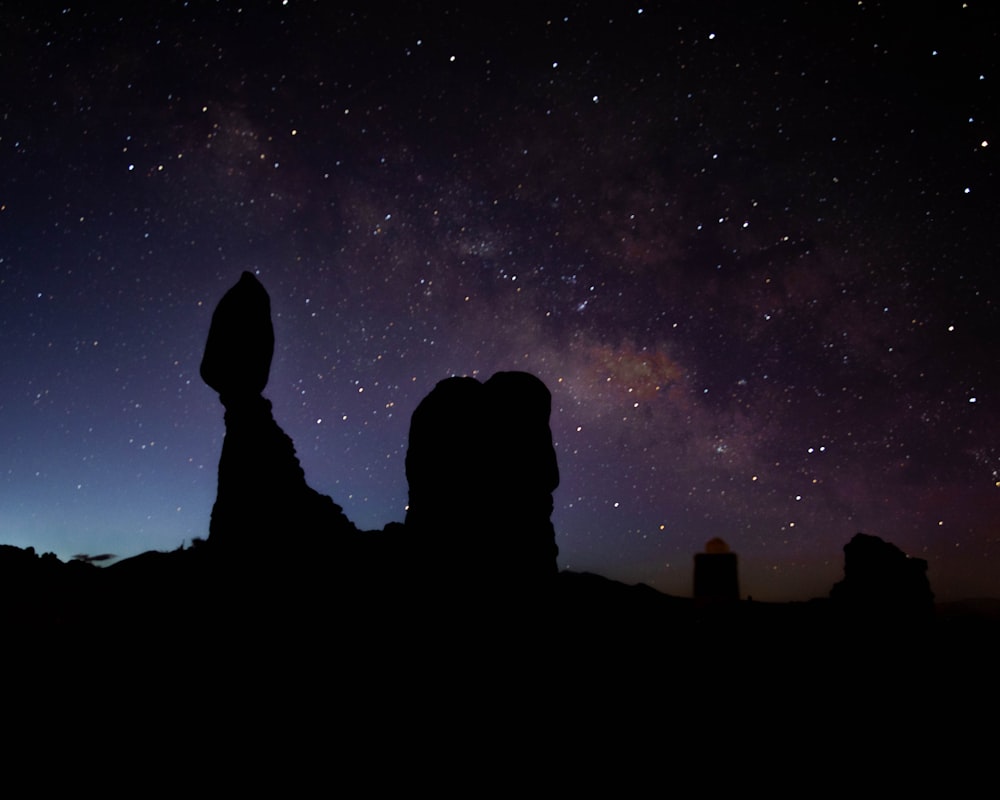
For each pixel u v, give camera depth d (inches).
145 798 142.6
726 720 176.2
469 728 164.4
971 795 152.5
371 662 179.3
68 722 164.7
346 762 153.9
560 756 159.9
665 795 150.5
